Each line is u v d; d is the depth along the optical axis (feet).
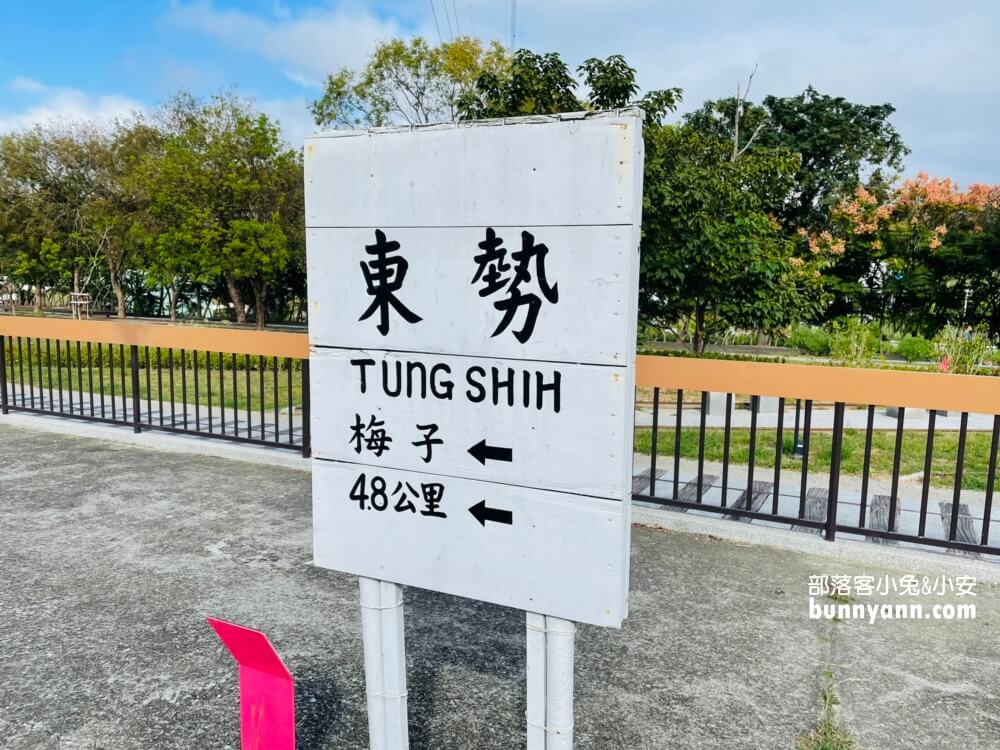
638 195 4.85
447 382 5.56
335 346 6.02
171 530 13.76
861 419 27.14
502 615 10.61
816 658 9.36
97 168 86.94
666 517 14.30
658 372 14.17
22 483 16.84
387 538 5.95
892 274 83.30
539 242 5.07
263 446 19.53
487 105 26.78
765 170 29.94
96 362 38.47
